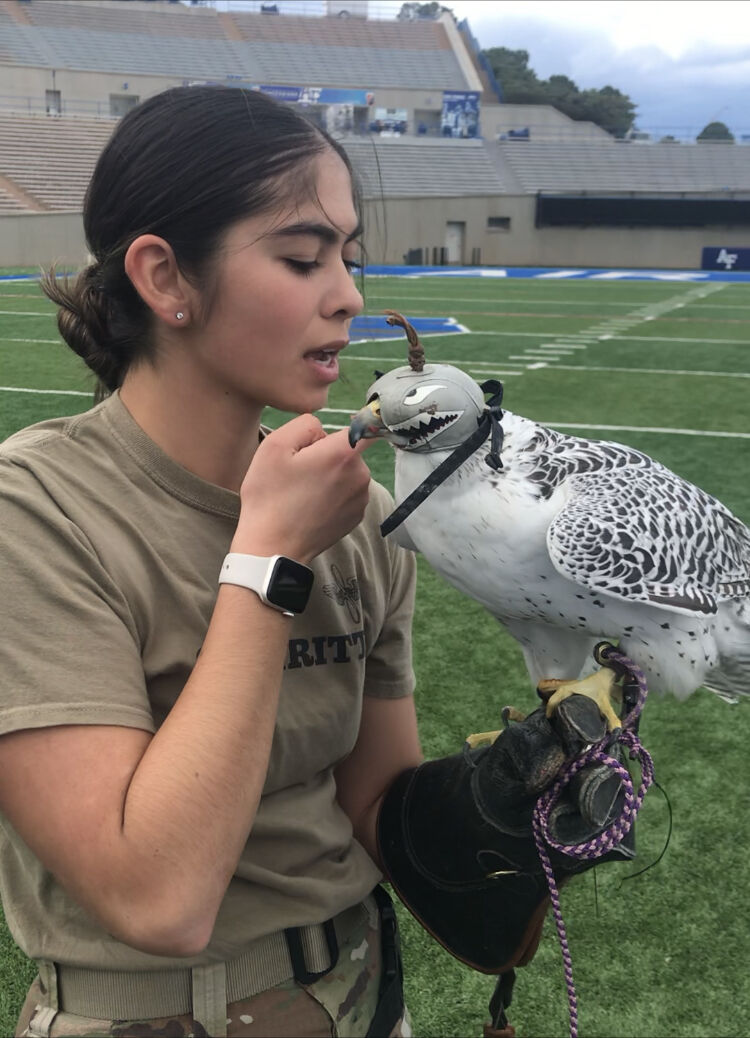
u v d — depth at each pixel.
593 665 1.21
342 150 0.96
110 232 0.94
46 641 0.84
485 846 1.06
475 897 1.12
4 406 7.52
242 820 0.82
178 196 0.88
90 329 1.01
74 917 0.96
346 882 1.08
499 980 1.20
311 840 1.06
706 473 5.94
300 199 0.89
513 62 57.09
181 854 0.78
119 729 0.83
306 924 1.02
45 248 24.72
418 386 0.97
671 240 31.11
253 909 1.00
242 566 0.85
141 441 0.98
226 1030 0.97
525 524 1.04
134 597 0.92
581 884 2.35
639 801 0.97
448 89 41.91
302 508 0.87
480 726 3.03
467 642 3.61
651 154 37.81
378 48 42.25
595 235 31.61
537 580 1.07
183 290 0.92
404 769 1.26
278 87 38.53
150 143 0.90
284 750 1.04
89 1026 0.95
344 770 1.26
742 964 2.11
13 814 0.83
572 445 1.18
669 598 1.06
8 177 27.86
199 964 0.96
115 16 38.28
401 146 35.19
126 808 0.79
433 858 1.13
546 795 0.98
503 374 9.65
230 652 0.84
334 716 1.08
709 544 1.19
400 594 1.23
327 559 1.11
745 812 2.62
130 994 0.95
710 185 38.06
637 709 1.05
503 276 25.25
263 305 0.90
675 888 2.34
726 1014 1.98
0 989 1.97
